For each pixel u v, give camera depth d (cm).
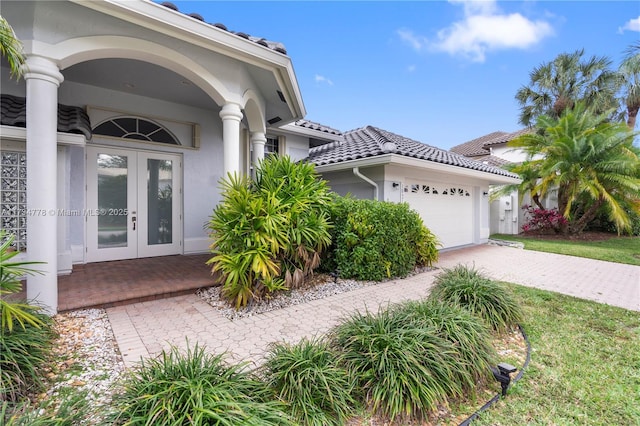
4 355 267
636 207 1538
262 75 663
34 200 416
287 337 417
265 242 515
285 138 1162
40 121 413
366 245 682
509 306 460
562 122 1516
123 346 385
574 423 269
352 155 945
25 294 505
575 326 468
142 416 214
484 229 1388
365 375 286
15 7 406
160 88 773
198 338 411
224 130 591
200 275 668
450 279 515
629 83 1888
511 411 282
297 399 261
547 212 1630
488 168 1252
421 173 1036
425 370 277
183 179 895
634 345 409
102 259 782
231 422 209
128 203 817
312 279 671
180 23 469
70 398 258
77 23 432
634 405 292
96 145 770
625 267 934
